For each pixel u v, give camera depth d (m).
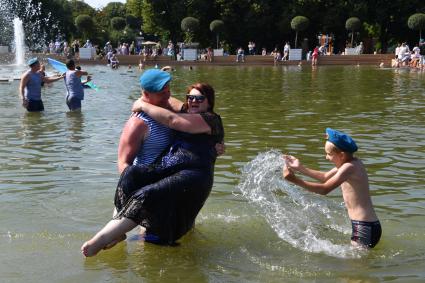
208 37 65.19
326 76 33.78
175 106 6.56
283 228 6.64
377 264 5.63
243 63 51.09
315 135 12.47
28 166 9.44
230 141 11.70
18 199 7.59
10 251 5.86
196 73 37.59
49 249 5.94
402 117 15.41
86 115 15.47
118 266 5.55
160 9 65.38
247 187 8.19
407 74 34.75
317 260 5.73
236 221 6.85
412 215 7.09
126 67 45.69
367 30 61.84
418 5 59.19
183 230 6.13
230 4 62.06
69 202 7.48
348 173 6.21
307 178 8.68
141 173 6.03
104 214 7.04
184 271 5.44
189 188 5.93
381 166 9.55
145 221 5.91
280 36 64.12
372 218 6.16
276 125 13.97
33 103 16.03
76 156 10.20
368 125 13.98
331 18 59.56
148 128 6.24
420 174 9.03
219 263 5.64
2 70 37.28
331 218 7.02
